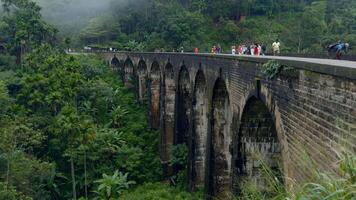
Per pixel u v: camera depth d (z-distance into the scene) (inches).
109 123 2014.0
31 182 1451.8
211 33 3563.0
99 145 1716.3
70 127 1537.9
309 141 478.6
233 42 3425.2
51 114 1834.4
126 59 2593.5
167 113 1737.2
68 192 1628.9
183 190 1445.6
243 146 823.7
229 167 1053.8
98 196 1552.7
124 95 2472.9
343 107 395.2
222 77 911.0
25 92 1914.4
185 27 3427.7
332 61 482.9
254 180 818.2
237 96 800.9
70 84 1897.1
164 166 1740.9
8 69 2591.0
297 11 3897.6
